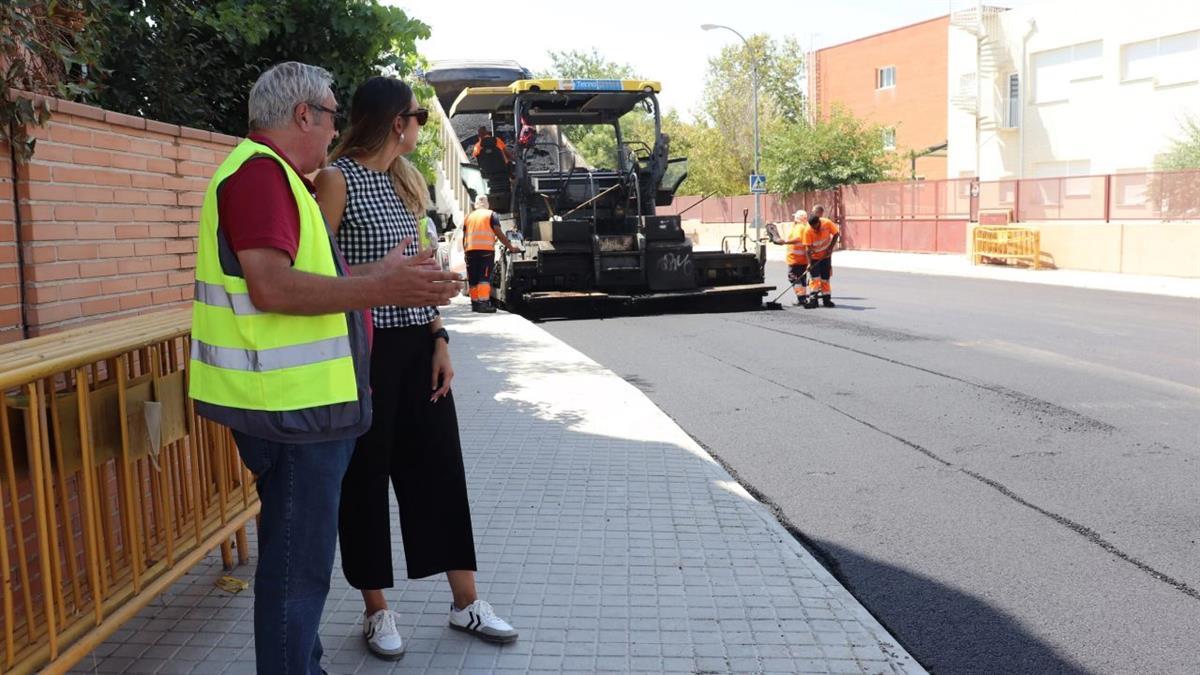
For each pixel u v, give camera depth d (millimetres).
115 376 3496
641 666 3674
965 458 6871
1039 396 8961
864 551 5117
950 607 4410
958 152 39156
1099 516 5625
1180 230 22734
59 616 3119
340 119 8781
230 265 2773
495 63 22125
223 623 3998
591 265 15906
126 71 7156
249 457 2967
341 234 3617
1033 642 4055
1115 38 32500
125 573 3604
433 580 4516
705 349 12047
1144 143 32000
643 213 16703
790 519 5621
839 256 33906
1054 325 14133
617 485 6004
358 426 2994
